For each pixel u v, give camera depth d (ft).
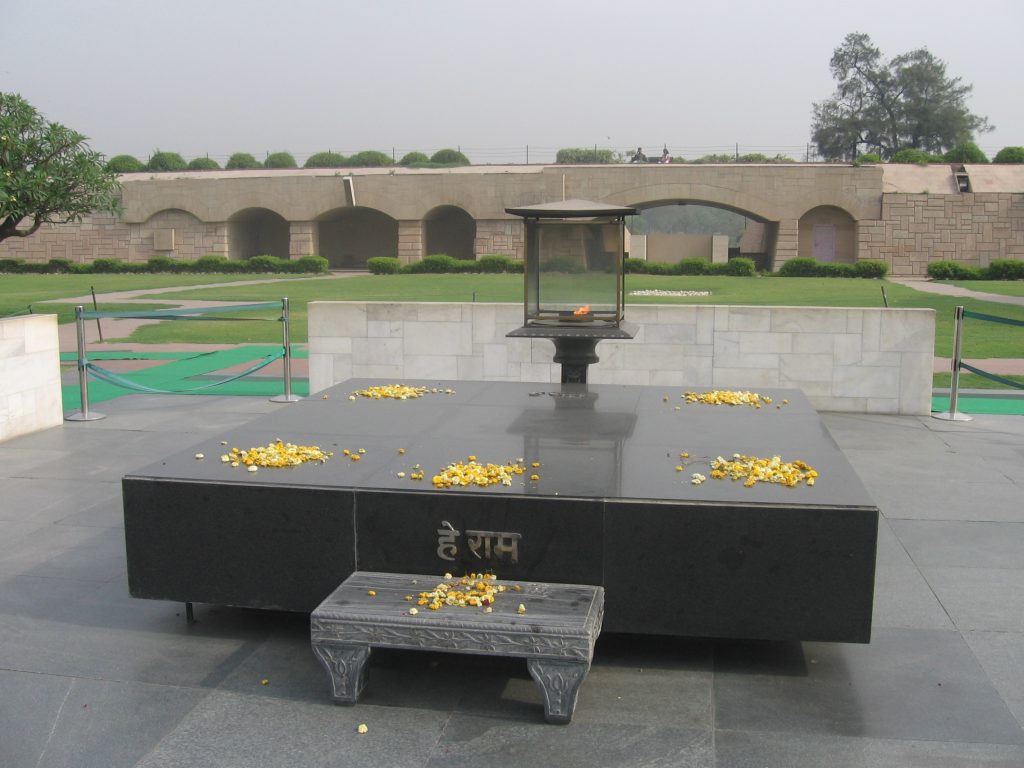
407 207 140.15
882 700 11.73
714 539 12.23
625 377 31.94
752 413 18.97
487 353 32.53
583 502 12.43
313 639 11.49
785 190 132.77
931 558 17.02
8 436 26.94
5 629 14.05
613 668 12.69
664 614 12.48
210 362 44.88
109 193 39.88
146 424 29.30
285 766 10.31
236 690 12.12
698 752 10.51
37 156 36.29
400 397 20.80
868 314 30.45
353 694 11.57
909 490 21.52
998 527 18.79
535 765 10.28
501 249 138.51
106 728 11.16
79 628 14.08
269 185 142.00
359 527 13.03
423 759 10.42
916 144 231.91
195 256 144.36
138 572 13.74
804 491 12.77
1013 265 118.83
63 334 59.52
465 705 11.67
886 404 30.78
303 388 36.52
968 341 53.93
